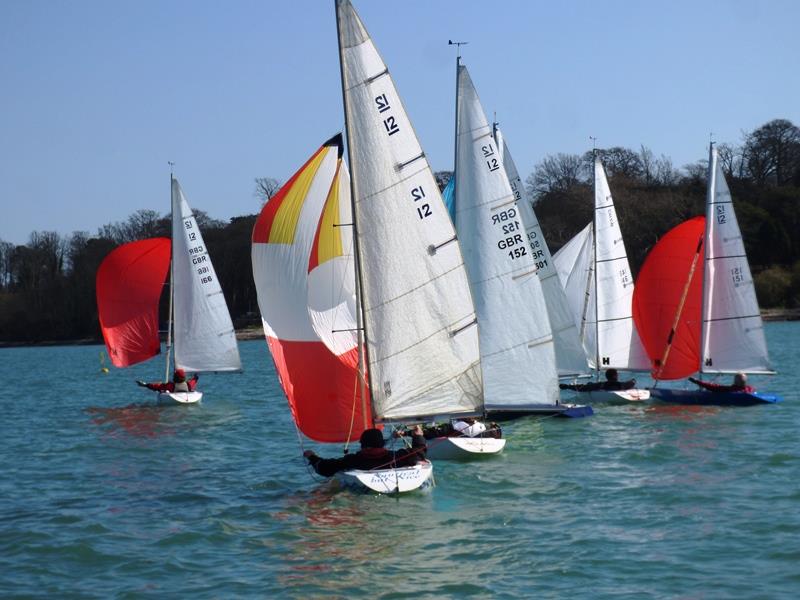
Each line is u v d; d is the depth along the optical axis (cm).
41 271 13362
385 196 1780
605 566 1355
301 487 1961
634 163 12800
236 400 3994
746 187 12012
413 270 1808
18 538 1584
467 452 2172
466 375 1870
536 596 1245
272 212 1862
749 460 2100
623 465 2091
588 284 3428
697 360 3241
